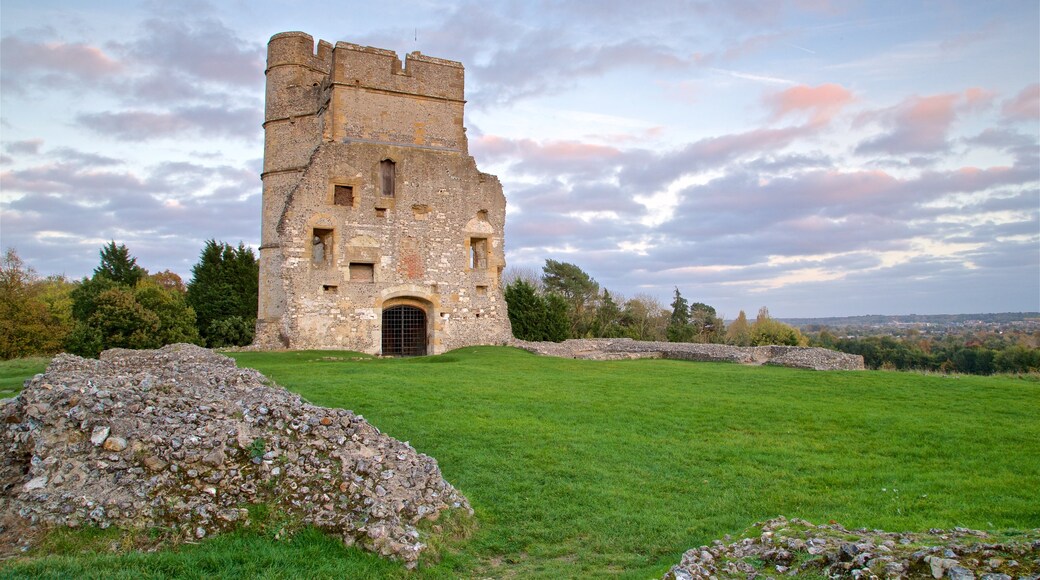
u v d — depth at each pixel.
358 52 36.78
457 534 9.43
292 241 34.22
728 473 12.21
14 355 39.50
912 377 25.14
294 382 20.08
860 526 9.33
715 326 91.12
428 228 37.44
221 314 54.47
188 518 8.72
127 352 23.28
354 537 8.65
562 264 88.69
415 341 37.84
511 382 21.89
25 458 9.76
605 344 39.28
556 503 10.68
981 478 11.85
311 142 40.72
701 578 7.24
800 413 17.38
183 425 9.93
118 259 62.44
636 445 13.93
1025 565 6.23
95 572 7.38
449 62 39.03
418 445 13.46
